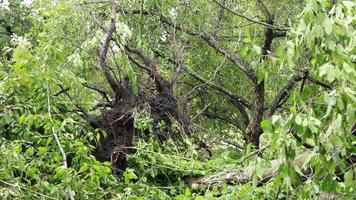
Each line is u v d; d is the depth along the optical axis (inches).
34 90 256.8
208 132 392.2
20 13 474.3
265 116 406.0
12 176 210.4
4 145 220.7
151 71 303.4
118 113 278.4
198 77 390.6
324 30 145.5
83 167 214.4
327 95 148.3
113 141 273.6
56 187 208.1
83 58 304.3
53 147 232.7
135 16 379.6
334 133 151.1
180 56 366.0
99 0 344.8
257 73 179.3
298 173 175.5
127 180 231.1
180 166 271.3
